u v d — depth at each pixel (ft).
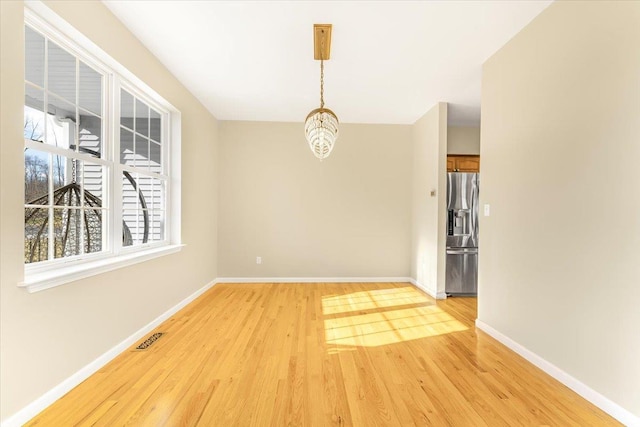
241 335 9.58
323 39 9.00
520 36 8.60
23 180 5.51
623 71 5.82
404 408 6.05
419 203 16.33
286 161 17.13
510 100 9.02
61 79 7.10
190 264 13.20
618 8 5.91
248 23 8.32
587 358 6.46
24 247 5.65
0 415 5.12
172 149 12.03
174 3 7.54
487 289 10.00
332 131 8.95
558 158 7.29
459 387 6.81
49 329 6.04
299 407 6.04
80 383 6.78
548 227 7.56
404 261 17.46
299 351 8.50
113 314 8.02
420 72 11.13
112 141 8.44
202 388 6.65
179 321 10.78
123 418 5.64
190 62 10.49
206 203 15.19
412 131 17.40
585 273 6.54
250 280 17.04
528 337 8.17
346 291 15.23
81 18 6.77
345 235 17.29
